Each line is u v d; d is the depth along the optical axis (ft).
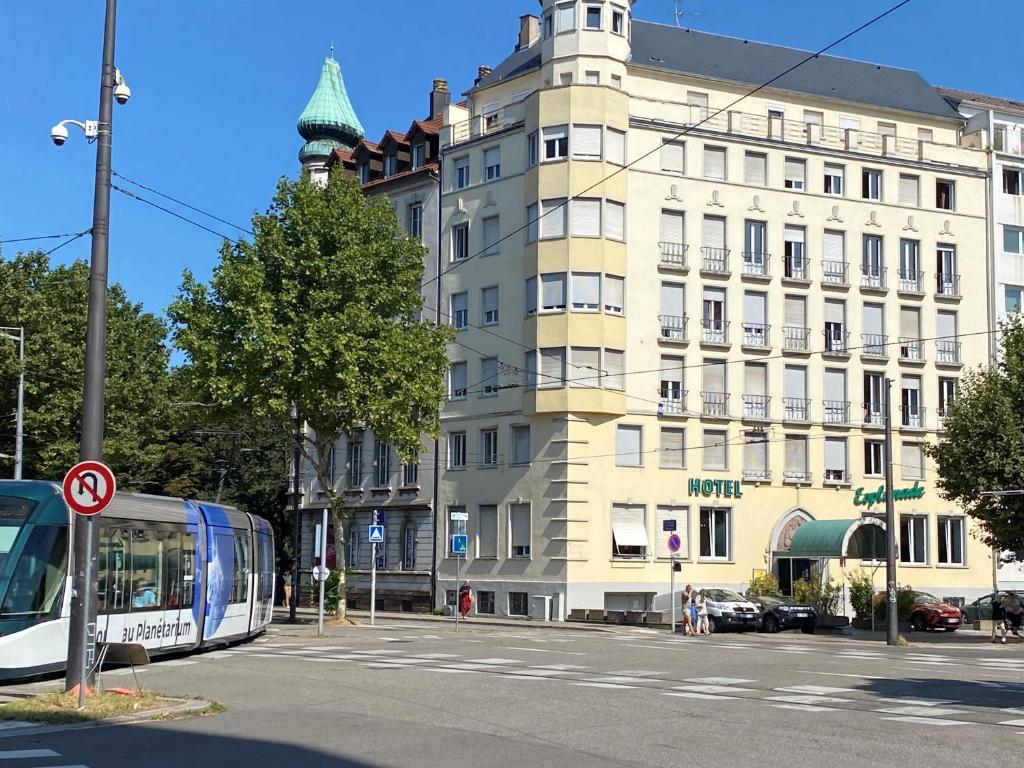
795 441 180.65
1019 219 198.08
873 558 164.04
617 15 179.52
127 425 176.65
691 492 172.86
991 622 159.84
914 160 191.62
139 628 76.38
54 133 55.93
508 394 174.91
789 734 44.27
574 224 169.37
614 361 169.68
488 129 184.55
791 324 181.78
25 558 63.93
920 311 189.88
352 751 39.91
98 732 44.86
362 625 134.10
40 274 162.91
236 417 137.80
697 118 178.50
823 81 199.93
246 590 98.07
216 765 37.14
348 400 128.47
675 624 150.30
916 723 47.65
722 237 179.01
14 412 155.74
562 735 43.93
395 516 191.62
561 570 165.78
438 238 188.96
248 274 127.34
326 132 222.69
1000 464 138.92
